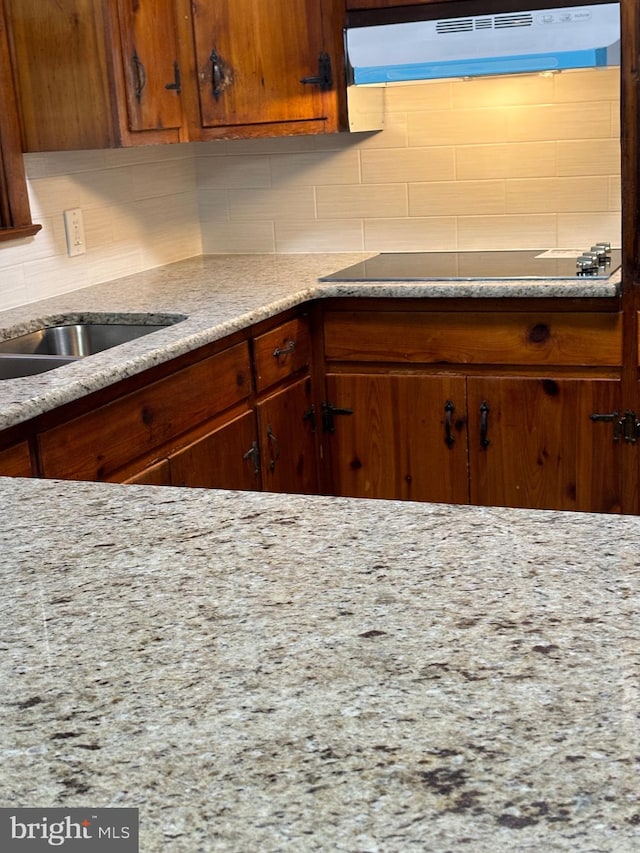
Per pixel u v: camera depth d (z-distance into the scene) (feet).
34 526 3.66
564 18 9.52
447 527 3.45
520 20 9.65
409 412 10.18
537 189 11.45
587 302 9.36
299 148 12.23
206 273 11.34
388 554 3.23
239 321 8.54
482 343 9.77
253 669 2.55
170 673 2.55
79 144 9.59
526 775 2.08
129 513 3.75
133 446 7.57
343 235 12.33
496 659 2.53
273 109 10.54
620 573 3.00
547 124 11.25
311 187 12.31
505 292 9.38
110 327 9.32
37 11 9.42
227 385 8.86
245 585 3.05
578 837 1.89
